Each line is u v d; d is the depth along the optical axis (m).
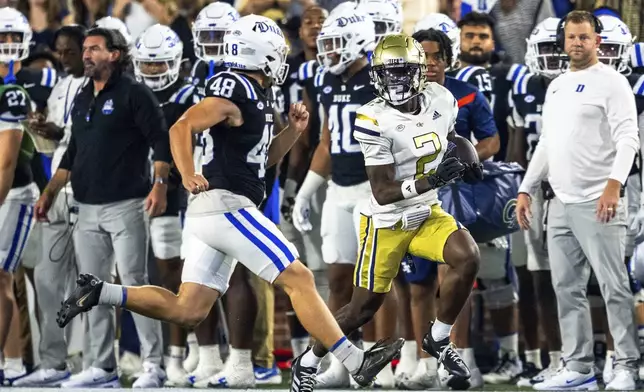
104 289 20.77
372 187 21.73
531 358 28.20
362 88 26.25
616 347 25.03
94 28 26.66
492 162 25.97
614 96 24.78
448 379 25.67
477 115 26.03
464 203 25.28
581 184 25.05
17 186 27.48
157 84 28.08
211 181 21.11
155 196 26.17
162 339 28.58
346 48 26.08
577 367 25.41
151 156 28.47
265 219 21.20
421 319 26.03
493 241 27.06
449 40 25.84
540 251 27.31
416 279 25.89
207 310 21.36
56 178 27.28
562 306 25.56
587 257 25.19
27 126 27.66
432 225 21.77
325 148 27.12
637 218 24.98
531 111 27.66
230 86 21.02
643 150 25.94
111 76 26.66
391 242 21.94
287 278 20.77
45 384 27.78
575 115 25.05
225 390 24.59
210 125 20.75
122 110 26.56
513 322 28.09
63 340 28.16
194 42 28.20
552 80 26.55
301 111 22.41
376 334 26.36
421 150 21.55
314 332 20.66
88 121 26.77
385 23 27.80
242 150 21.20
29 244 28.77
